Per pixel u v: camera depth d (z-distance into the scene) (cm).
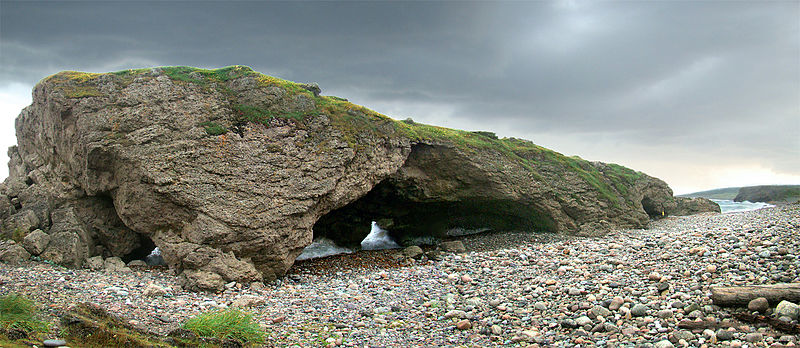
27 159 2266
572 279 1551
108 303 1299
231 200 1781
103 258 1977
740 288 1133
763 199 6712
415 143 2389
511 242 2719
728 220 3447
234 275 1714
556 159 3153
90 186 1884
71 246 1831
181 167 1769
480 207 2792
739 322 1058
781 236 1641
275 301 1521
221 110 1919
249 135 1905
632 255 1756
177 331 999
